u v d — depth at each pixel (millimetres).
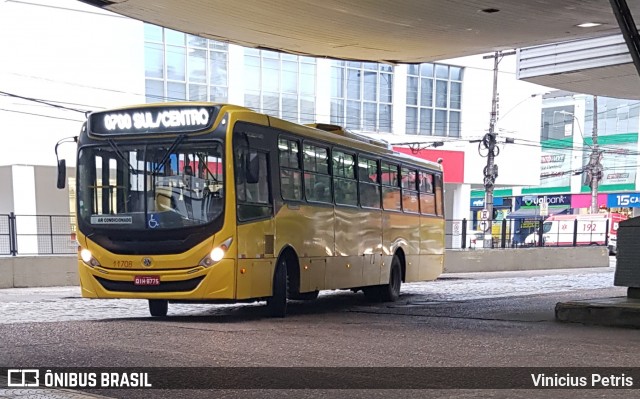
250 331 10172
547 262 32594
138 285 11070
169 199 11078
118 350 8383
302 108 36562
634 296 12414
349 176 14781
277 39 16625
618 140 61812
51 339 9227
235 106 11445
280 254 12117
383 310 14289
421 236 18578
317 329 10555
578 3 12953
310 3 13227
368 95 38469
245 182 11281
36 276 20672
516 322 11672
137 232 11078
